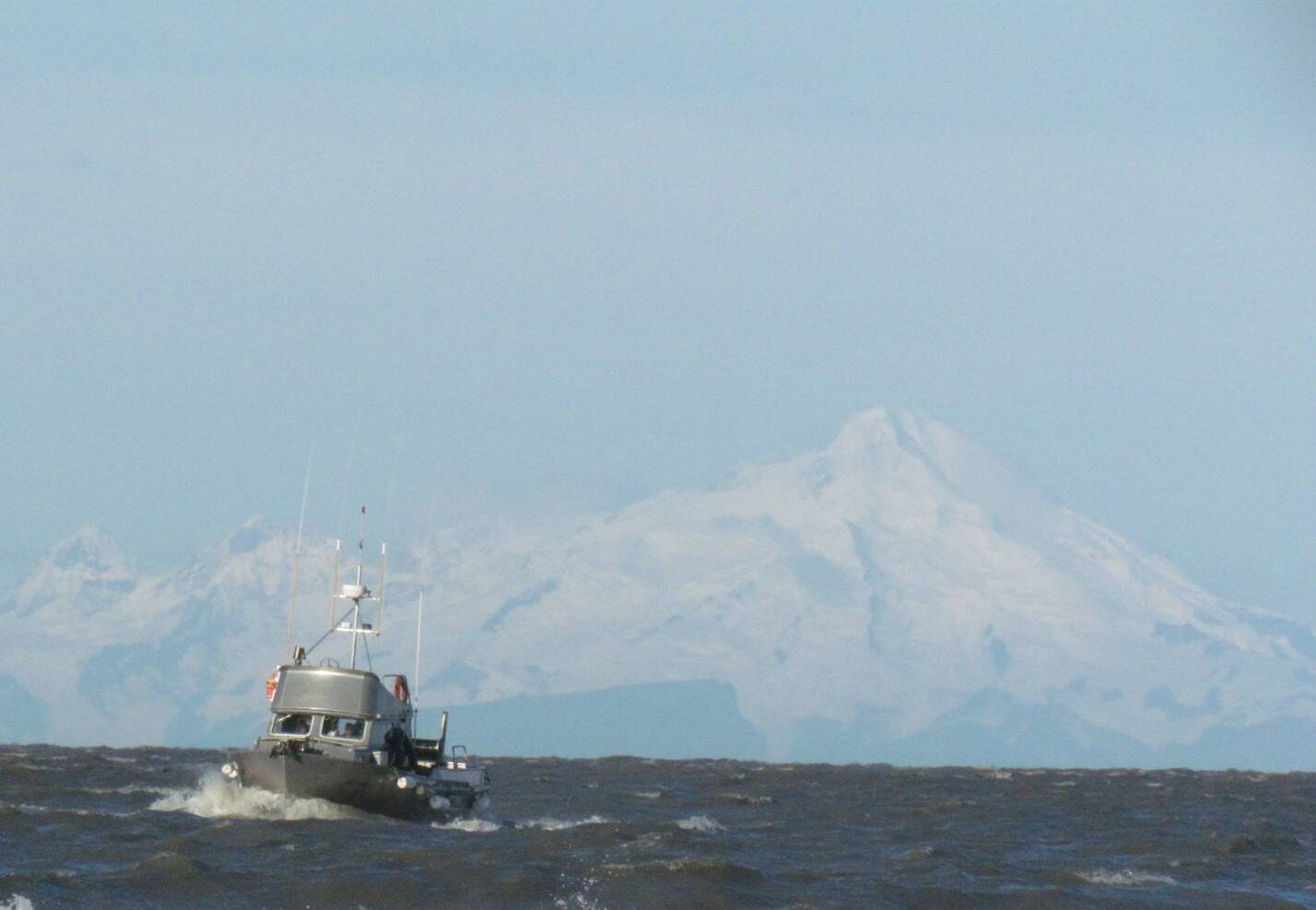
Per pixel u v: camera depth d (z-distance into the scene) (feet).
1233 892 638.53
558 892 569.23
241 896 547.90
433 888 568.41
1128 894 624.18
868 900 583.17
